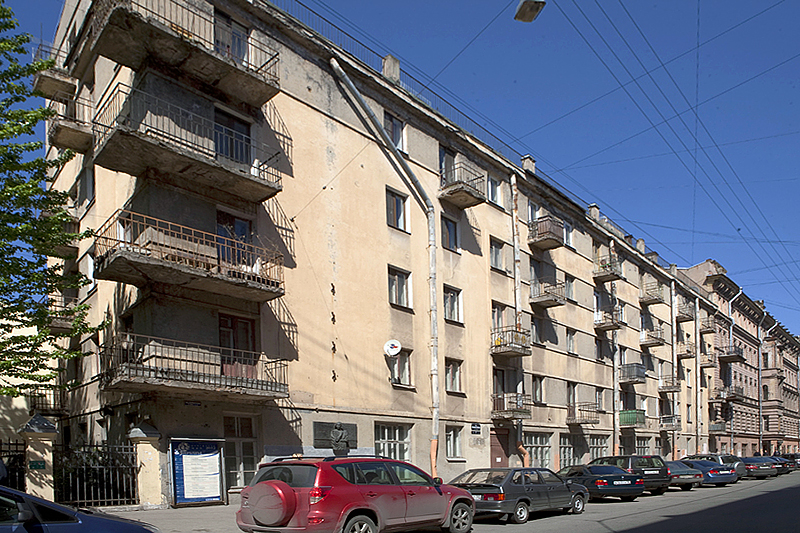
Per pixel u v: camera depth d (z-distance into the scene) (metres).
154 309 15.80
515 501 14.92
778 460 40.91
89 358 20.08
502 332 27.58
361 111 22.94
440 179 26.17
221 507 15.45
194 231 16.89
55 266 15.54
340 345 20.25
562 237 31.34
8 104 14.82
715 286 61.06
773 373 72.81
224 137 18.19
